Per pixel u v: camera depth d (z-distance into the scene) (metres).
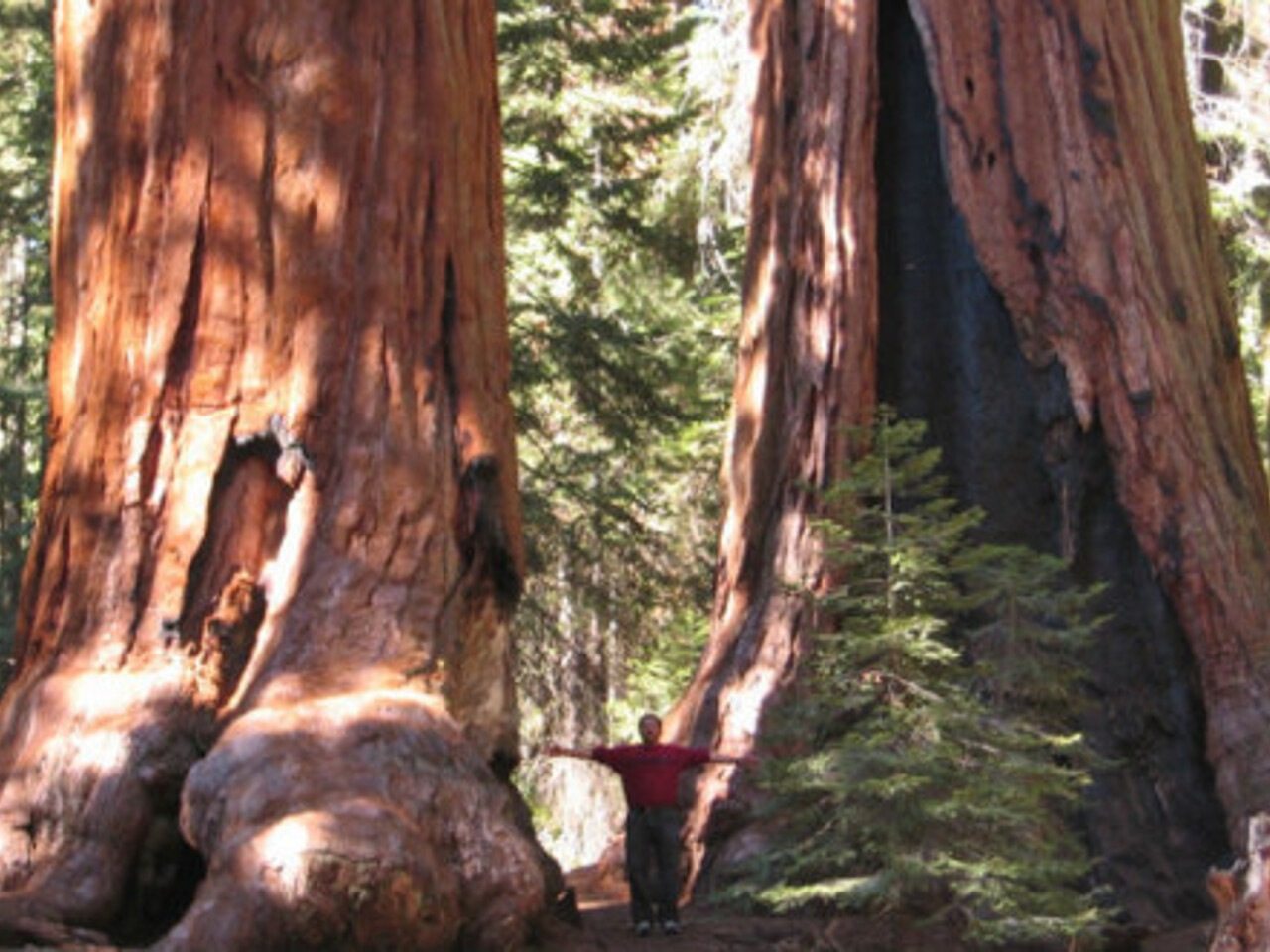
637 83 23.39
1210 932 9.88
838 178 12.48
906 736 8.97
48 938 6.93
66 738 7.69
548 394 21.52
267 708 7.62
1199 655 11.19
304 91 8.55
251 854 6.70
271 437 8.26
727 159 21.61
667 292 22.89
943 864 8.55
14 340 25.83
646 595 20.69
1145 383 11.62
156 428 8.23
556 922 8.44
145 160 8.45
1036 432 11.88
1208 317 12.46
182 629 8.01
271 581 8.20
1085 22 12.30
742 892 9.95
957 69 12.27
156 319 8.30
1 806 7.59
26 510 21.53
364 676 7.91
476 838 7.34
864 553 9.76
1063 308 11.83
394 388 8.53
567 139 21.75
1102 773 11.09
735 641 12.18
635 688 20.56
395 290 8.62
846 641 9.25
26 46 22.52
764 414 12.64
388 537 8.31
